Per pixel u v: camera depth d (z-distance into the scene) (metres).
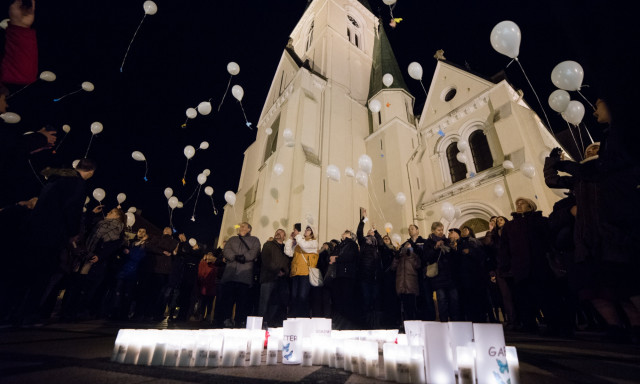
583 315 5.50
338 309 5.54
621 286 2.88
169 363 1.67
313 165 14.66
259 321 2.34
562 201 3.90
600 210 2.91
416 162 15.21
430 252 5.36
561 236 3.66
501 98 12.54
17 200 3.36
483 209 11.52
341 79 20.66
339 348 1.78
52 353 1.92
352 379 1.45
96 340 2.63
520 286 4.66
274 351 1.92
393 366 1.41
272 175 14.18
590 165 3.16
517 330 4.73
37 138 3.20
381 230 14.98
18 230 3.27
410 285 5.50
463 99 14.34
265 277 5.34
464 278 5.04
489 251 6.02
